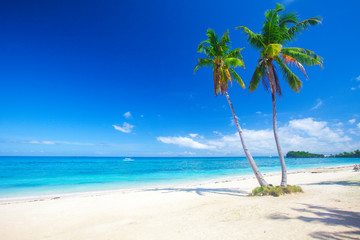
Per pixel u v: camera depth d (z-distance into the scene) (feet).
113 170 133.18
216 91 43.52
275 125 38.86
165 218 24.57
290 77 39.83
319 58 38.09
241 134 40.47
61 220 25.02
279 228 18.29
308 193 35.65
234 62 39.27
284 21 39.22
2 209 30.68
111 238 18.57
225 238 16.71
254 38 40.24
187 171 127.85
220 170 135.95
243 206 28.12
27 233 20.75
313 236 15.94
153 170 135.74
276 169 144.25
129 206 31.99
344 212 22.94
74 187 60.49
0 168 135.33
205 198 36.83
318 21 36.76
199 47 43.60
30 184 67.05
